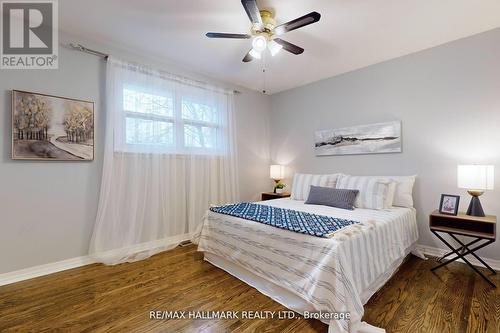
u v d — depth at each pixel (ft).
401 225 7.85
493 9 6.90
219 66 10.94
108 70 8.89
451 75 8.75
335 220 6.91
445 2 6.62
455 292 6.45
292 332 5.03
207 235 8.70
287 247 6.08
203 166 11.59
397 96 10.01
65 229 8.16
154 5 6.79
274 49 7.46
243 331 5.08
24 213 7.46
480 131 8.20
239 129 13.57
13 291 6.65
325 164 12.49
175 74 10.68
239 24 7.71
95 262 8.56
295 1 6.55
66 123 8.13
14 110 7.26
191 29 8.01
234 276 7.59
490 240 7.00
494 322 5.23
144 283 7.13
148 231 9.78
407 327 5.09
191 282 7.20
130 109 9.38
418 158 9.51
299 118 13.69
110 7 6.89
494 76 7.95
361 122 11.09
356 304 4.85
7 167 7.20
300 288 5.64
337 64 10.69
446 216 7.75
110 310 5.80
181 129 10.82
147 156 9.76
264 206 9.33
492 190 7.97
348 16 7.23
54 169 7.97
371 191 9.14
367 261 5.83
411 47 9.17
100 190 8.78
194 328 5.18
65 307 5.91
